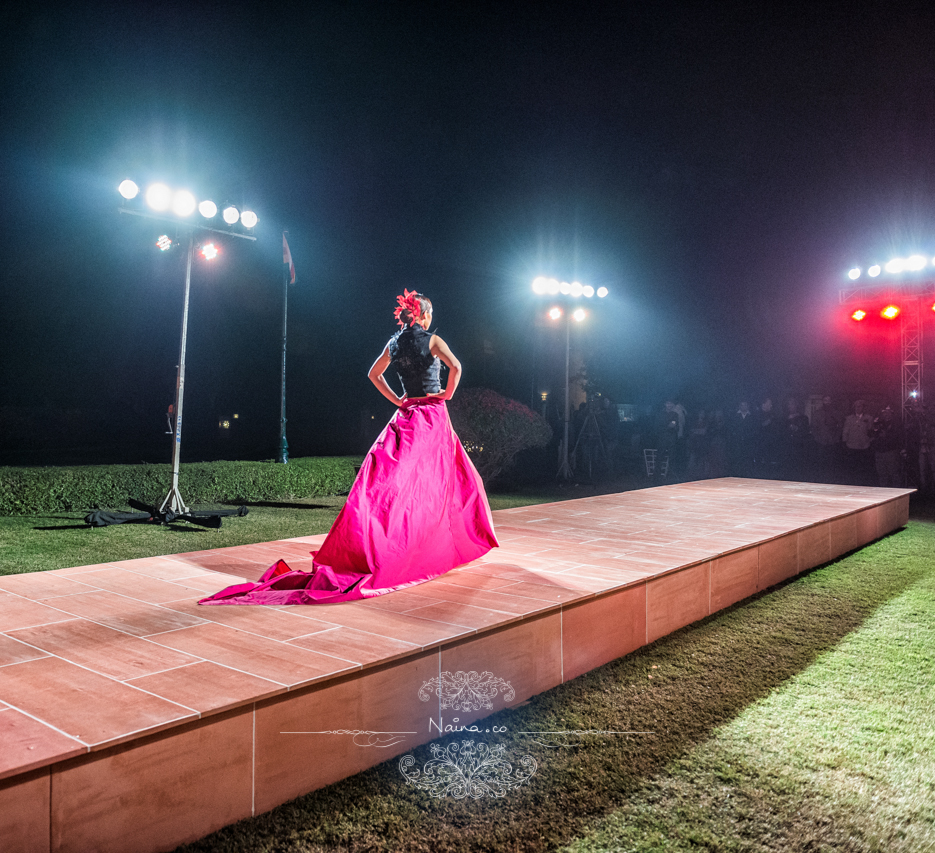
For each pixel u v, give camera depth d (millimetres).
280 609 3283
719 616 4637
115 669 2461
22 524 7523
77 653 2650
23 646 2734
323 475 10922
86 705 2115
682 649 3949
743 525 6035
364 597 3490
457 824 2191
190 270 8070
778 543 5574
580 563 4379
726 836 2158
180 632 2928
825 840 2150
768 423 16469
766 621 4523
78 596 3539
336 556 3691
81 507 8547
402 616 3170
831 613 4719
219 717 2109
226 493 9797
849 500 7887
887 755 2711
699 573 4535
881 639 4164
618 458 17578
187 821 2039
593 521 6273
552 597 3510
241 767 2170
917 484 13664
